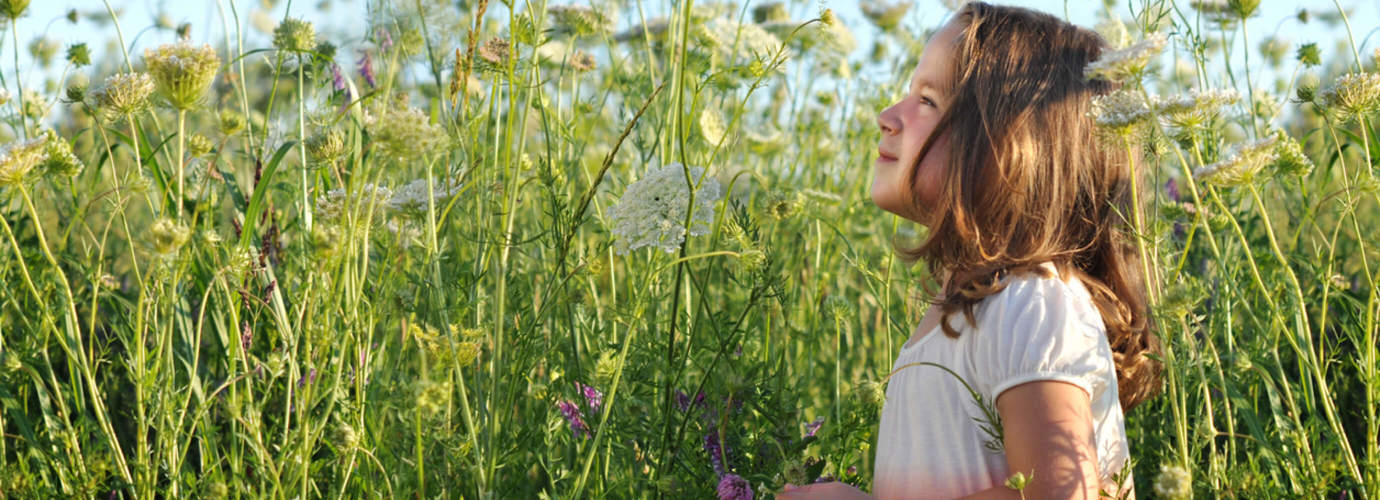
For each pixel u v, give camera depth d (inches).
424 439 90.9
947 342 77.4
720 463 98.0
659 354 95.9
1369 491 85.0
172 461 88.2
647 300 108.3
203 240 91.4
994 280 74.9
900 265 137.2
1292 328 117.5
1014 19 82.1
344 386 95.5
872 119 199.6
